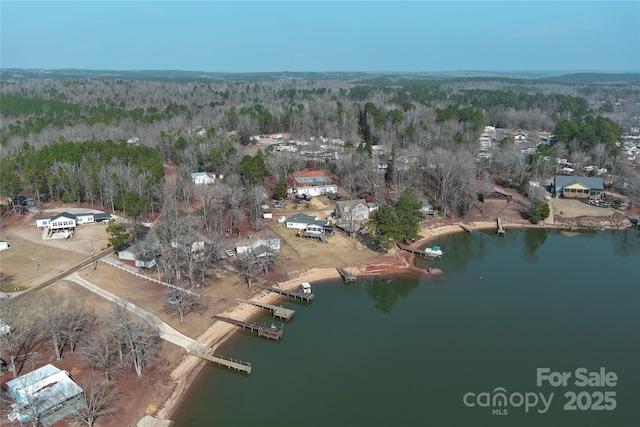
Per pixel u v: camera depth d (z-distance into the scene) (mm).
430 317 88938
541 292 99438
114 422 58969
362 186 153750
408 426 60938
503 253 121000
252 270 99625
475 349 78312
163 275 97000
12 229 123375
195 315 84250
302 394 67188
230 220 128500
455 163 151750
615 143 199000
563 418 62406
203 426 60469
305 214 131875
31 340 73125
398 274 106688
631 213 147875
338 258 111438
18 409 56062
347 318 88438
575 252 122625
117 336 67562
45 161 149125
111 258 105125
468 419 62125
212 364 72625
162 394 64875
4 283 91688
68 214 125812
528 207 149625
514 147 194375
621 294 98500
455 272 109188
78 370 66688
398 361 75125
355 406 64625
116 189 137875
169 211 123750
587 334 82750
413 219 115625
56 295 86250
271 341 80375
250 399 65812
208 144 182375
